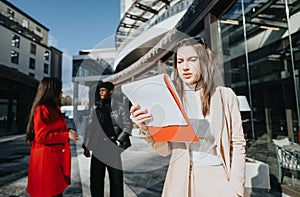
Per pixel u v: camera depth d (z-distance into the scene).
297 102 2.68
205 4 2.72
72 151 3.98
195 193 0.67
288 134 2.77
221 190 0.65
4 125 9.27
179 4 3.41
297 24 2.74
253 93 3.08
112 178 1.54
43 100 1.37
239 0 2.53
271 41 3.06
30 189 1.33
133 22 3.75
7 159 3.99
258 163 2.21
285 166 2.27
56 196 1.36
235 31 2.88
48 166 1.32
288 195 1.95
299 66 2.71
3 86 8.52
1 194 2.11
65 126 1.41
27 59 23.45
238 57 2.94
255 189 2.11
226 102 0.69
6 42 20.02
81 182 2.35
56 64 29.39
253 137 2.95
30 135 1.37
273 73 3.11
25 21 27.17
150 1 3.39
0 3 23.17
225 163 0.67
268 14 2.90
